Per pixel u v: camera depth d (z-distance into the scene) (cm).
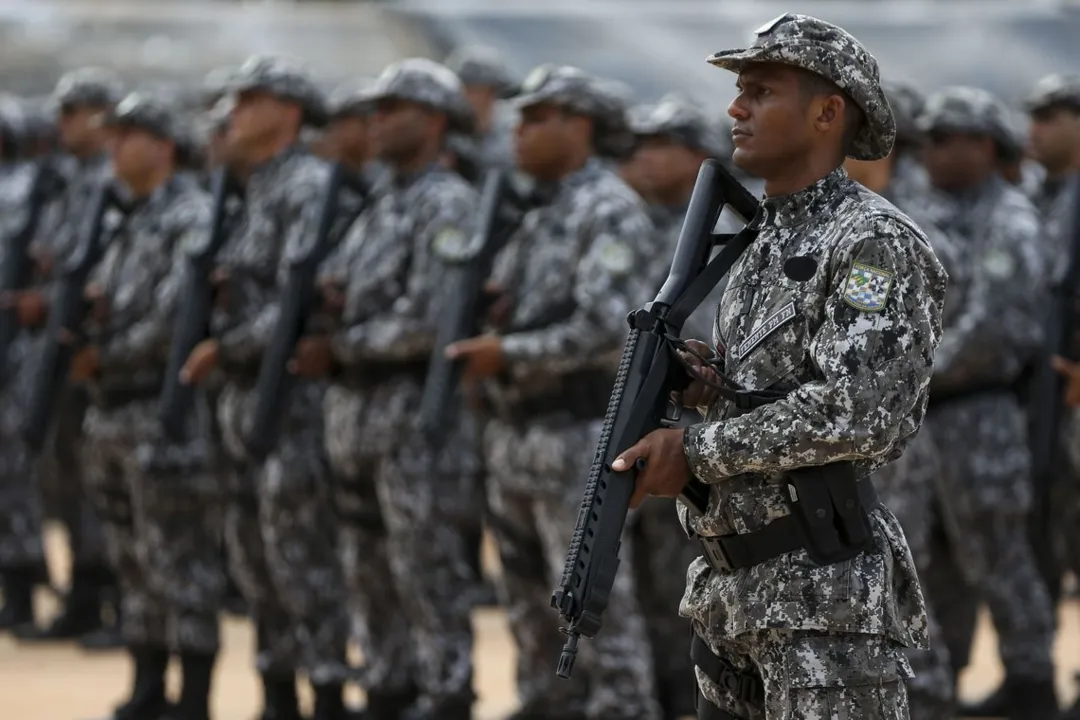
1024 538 1232
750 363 617
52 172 1644
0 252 1809
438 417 1060
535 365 1049
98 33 2794
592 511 599
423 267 1138
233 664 1508
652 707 1073
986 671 1480
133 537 1303
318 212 1182
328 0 2794
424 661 1152
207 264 1238
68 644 1630
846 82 612
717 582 631
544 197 1105
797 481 602
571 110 1091
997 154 1284
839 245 603
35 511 1700
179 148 1362
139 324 1282
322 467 1211
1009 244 1215
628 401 612
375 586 1191
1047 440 1220
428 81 1169
